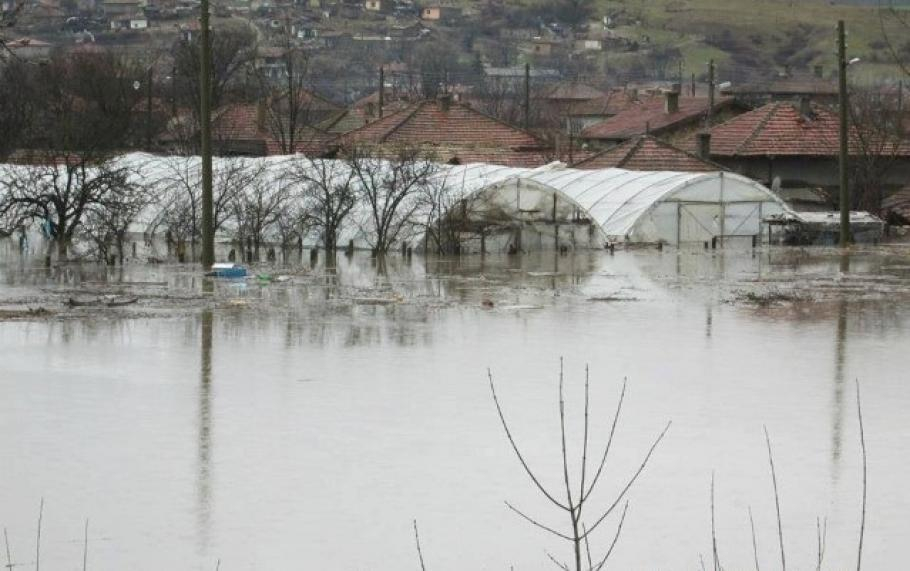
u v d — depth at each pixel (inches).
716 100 5334.6
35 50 7765.8
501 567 1007.6
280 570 996.6
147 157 3750.0
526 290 2429.9
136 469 1228.5
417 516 1109.1
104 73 5580.7
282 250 3139.8
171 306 2167.8
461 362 1717.5
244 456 1269.7
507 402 1488.7
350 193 3107.8
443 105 4741.6
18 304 2174.0
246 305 2188.7
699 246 3299.7
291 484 1186.6
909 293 2410.2
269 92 6387.8
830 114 4453.7
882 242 3531.0
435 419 1408.7
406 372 1648.6
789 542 1055.0
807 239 3420.3
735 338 1909.4
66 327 1947.6
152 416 1416.1
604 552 1037.8
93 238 2967.5
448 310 2166.6
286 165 3400.6
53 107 5177.2
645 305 2236.7
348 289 2418.8
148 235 3309.5
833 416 1432.1
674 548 1044.5
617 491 1175.0
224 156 4013.3
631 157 3954.2
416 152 3513.8
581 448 1301.7
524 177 3171.8
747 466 1245.1
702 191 3287.4
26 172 3565.5
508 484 1191.6
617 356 1770.4
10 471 1222.3
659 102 5664.4
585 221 3221.0
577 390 1552.7
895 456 1275.8
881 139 4269.2
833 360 1743.4
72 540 1051.9
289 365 1685.5
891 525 1088.2
